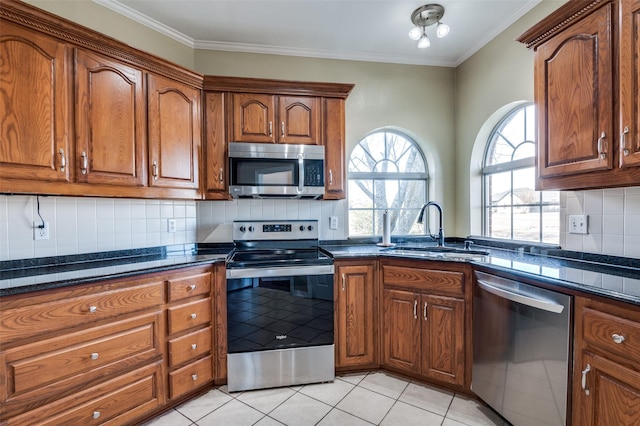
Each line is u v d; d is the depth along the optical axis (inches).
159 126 76.9
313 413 68.4
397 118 110.7
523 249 85.7
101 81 66.9
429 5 81.6
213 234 99.8
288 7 82.4
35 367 50.5
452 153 114.6
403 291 80.9
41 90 59.1
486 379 66.8
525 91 84.1
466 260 71.9
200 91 86.7
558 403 51.4
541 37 63.4
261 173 88.8
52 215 70.1
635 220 59.7
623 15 48.9
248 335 77.9
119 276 59.8
